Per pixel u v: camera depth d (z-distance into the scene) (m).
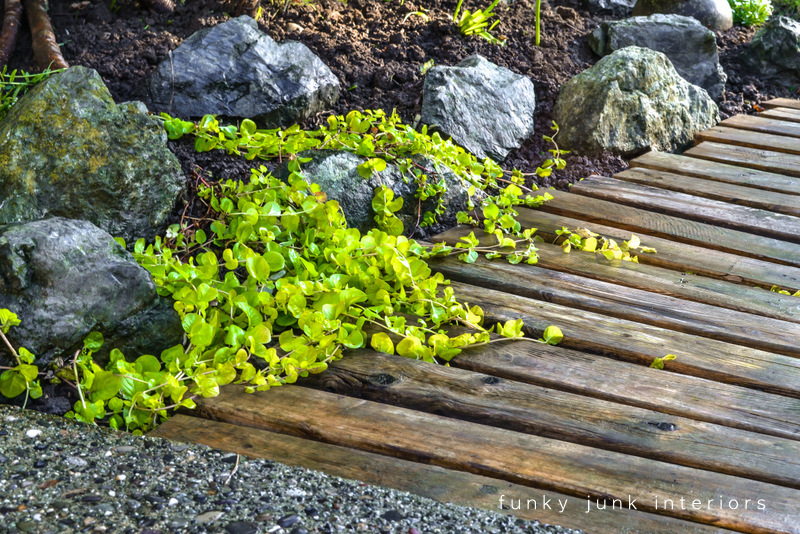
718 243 3.29
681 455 1.92
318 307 2.49
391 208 3.16
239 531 1.56
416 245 3.00
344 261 2.67
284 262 2.70
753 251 3.23
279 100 3.59
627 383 2.26
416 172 3.37
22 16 3.88
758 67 5.38
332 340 2.36
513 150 4.15
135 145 2.78
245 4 4.19
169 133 3.18
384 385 2.20
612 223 3.46
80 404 2.05
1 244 2.13
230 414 2.05
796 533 1.65
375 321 2.55
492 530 1.61
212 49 3.62
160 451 1.85
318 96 3.74
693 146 4.66
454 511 1.68
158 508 1.62
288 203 2.98
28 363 2.05
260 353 2.25
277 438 1.96
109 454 1.82
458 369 2.30
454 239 3.27
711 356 2.42
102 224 2.69
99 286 2.22
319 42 4.21
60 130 2.67
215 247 2.93
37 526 1.53
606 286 2.90
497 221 3.32
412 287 2.72
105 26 3.99
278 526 1.58
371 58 4.24
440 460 1.88
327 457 1.89
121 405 2.07
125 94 3.51
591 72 4.38
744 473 1.87
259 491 1.71
